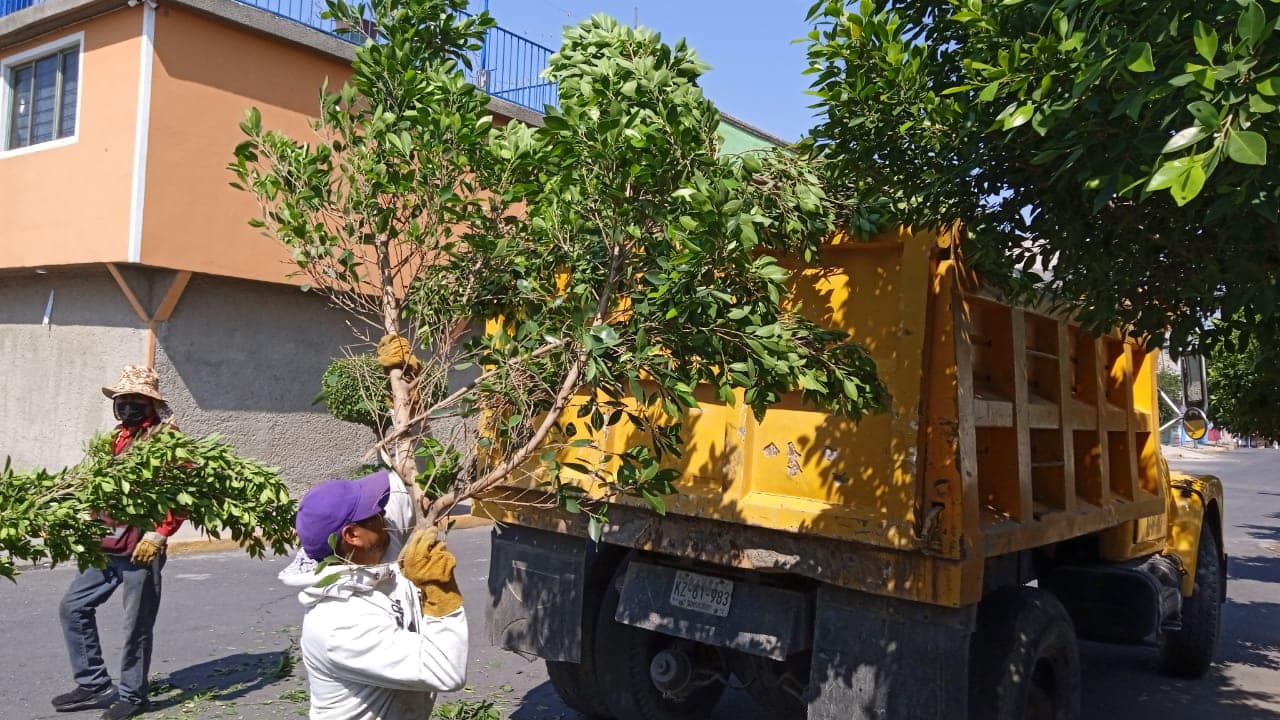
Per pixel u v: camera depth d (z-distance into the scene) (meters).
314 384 12.41
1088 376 5.14
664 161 2.83
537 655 4.83
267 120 11.49
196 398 11.23
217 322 11.40
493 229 3.63
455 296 3.82
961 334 3.73
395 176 3.61
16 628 6.63
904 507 3.61
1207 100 2.10
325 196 3.79
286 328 12.09
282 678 5.82
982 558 3.66
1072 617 5.78
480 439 3.08
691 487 4.25
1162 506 6.23
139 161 10.35
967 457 3.63
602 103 2.99
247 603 7.75
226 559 9.55
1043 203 3.34
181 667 5.98
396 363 3.40
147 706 5.18
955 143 3.19
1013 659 3.87
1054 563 5.80
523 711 5.50
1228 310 3.43
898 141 3.41
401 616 2.65
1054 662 4.28
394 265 3.88
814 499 3.89
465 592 8.62
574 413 4.60
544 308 3.14
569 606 4.75
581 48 3.38
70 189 11.02
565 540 4.84
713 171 2.93
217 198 11.06
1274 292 3.14
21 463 12.26
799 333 3.35
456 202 3.54
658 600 4.44
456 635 2.59
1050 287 3.76
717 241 2.75
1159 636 6.00
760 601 4.12
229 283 11.49
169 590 8.08
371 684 2.61
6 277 12.54
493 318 3.92
